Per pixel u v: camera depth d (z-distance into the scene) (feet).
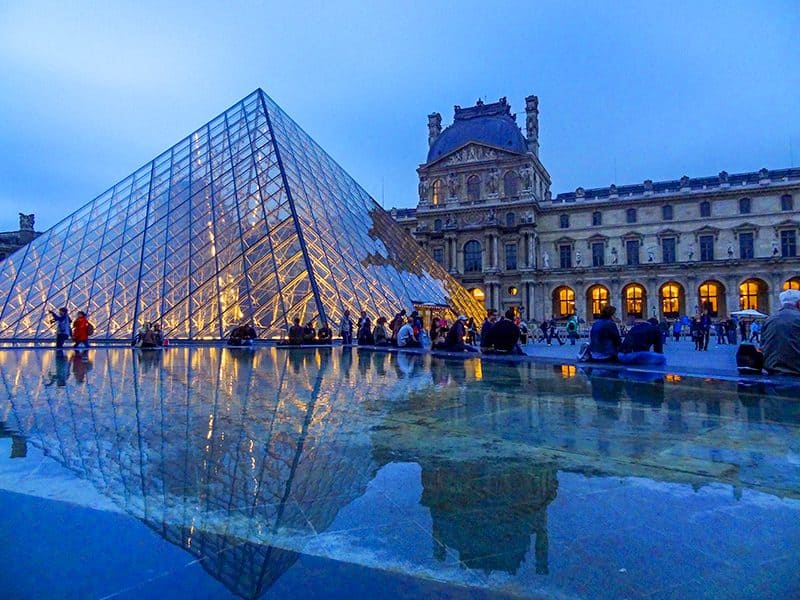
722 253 306.14
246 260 127.95
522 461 18.86
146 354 84.84
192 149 170.71
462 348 87.45
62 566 10.66
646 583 10.13
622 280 317.01
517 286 329.11
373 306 134.10
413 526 13.08
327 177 173.06
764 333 46.75
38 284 136.36
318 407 30.91
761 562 11.05
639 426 25.08
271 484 16.48
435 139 389.19
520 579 10.34
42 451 20.70
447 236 337.31
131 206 154.81
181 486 16.29
